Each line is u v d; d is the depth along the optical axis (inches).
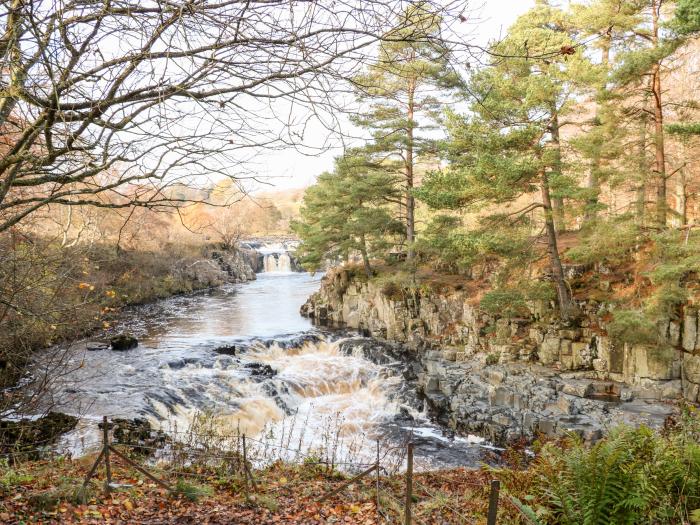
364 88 177.5
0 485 277.3
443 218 1019.3
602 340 749.9
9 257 320.5
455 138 848.9
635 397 679.7
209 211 2090.3
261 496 321.4
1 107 183.0
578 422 639.1
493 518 191.2
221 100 169.8
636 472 244.8
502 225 852.0
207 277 1931.6
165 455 489.7
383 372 923.4
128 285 1441.9
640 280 773.3
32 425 504.7
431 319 1053.8
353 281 1304.1
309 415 771.4
